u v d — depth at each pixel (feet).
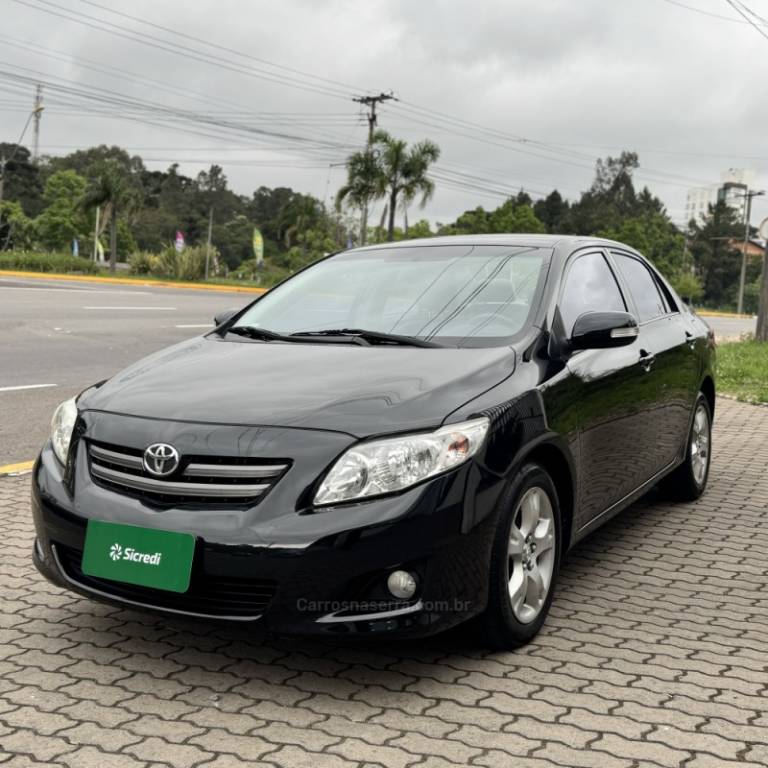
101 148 499.92
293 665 10.32
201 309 66.59
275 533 9.09
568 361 11.97
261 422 9.66
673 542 15.55
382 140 119.85
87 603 12.18
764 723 9.13
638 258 17.06
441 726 8.94
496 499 9.87
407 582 9.28
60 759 8.27
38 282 91.50
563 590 13.07
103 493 9.93
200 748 8.48
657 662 10.59
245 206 496.23
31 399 27.43
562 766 8.23
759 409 31.96
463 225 347.77
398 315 12.78
